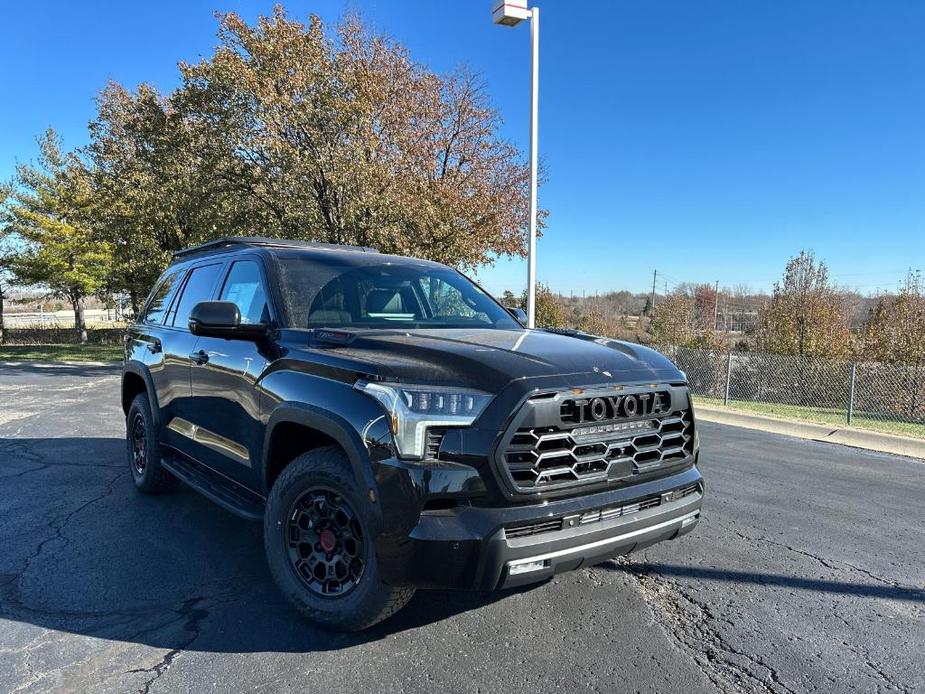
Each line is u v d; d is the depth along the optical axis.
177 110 17.62
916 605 3.40
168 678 2.56
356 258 4.21
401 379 2.61
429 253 17.80
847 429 8.98
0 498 5.00
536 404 2.52
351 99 15.78
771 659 2.82
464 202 17.80
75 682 2.53
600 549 2.67
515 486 2.46
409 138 17.98
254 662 2.69
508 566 2.43
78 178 27.80
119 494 5.12
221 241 4.73
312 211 16.58
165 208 20.44
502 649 2.84
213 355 3.90
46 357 23.55
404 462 2.47
